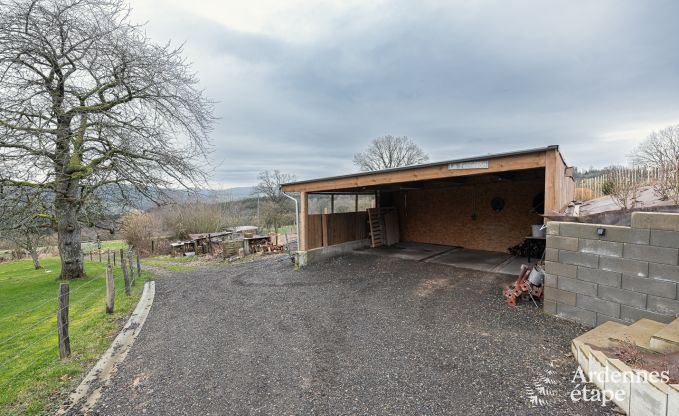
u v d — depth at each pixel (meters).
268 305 5.60
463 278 6.62
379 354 3.49
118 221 10.72
